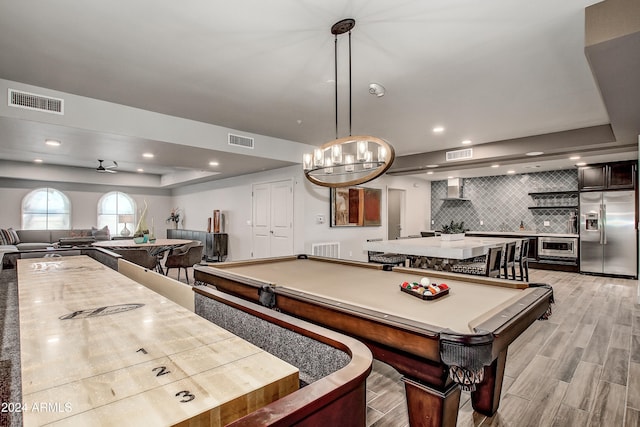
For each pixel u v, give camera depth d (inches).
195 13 80.4
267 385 25.0
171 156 197.6
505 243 185.3
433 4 76.9
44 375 25.7
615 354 113.2
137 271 90.1
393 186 314.2
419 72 112.5
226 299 51.5
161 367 27.4
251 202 277.4
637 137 162.4
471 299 76.2
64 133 142.0
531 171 301.0
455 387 56.5
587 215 260.4
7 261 111.3
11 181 324.2
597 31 74.2
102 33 89.0
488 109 148.4
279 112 154.9
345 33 88.8
